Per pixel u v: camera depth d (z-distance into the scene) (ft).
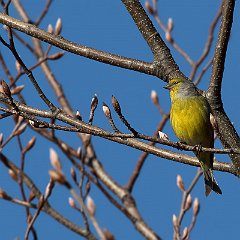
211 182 35.99
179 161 35.12
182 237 36.14
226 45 32.78
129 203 42.88
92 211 37.96
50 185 35.55
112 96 28.22
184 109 37.93
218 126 31.30
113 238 36.88
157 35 35.32
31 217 36.94
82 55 35.22
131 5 35.68
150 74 35.35
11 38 29.50
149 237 40.14
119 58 35.19
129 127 28.58
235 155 33.91
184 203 36.99
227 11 32.40
